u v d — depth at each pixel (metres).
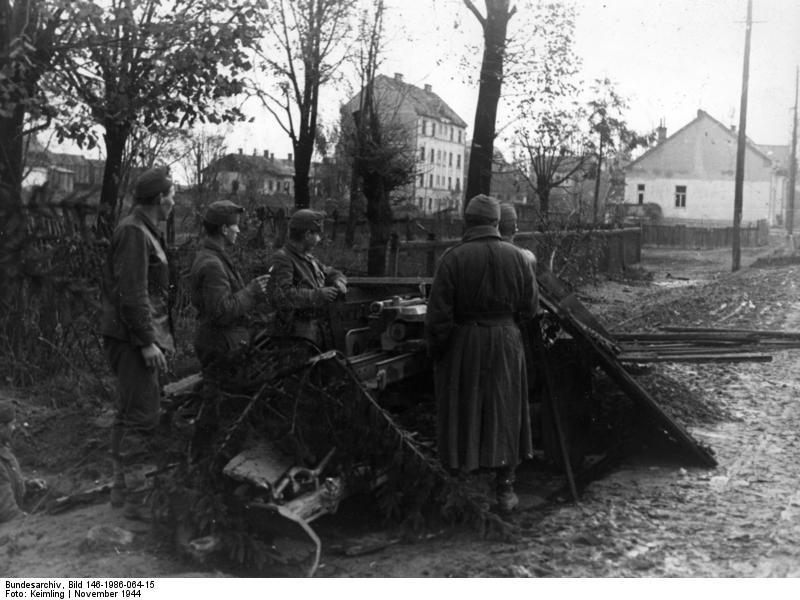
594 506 5.38
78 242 3.26
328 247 18.92
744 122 29.61
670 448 6.36
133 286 4.79
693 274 27.62
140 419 4.96
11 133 8.06
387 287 6.99
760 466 6.20
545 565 4.41
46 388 7.22
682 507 5.34
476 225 5.26
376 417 4.81
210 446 4.63
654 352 6.71
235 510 4.38
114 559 4.34
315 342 5.80
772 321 14.12
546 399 5.85
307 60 20.83
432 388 6.61
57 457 6.07
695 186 62.75
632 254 29.02
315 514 4.52
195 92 10.05
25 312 7.14
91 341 7.91
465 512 4.85
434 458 4.96
